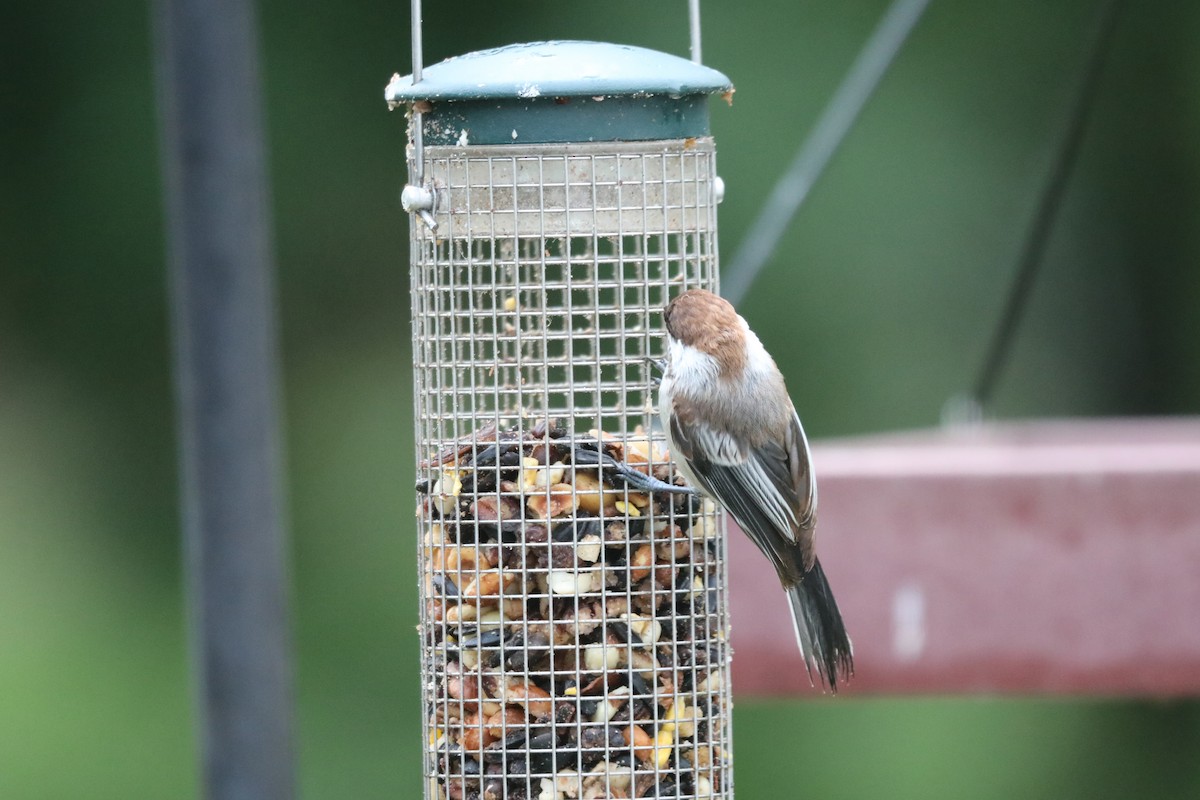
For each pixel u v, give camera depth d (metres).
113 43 21.67
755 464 9.36
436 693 9.59
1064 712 19.14
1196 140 21.94
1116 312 22.34
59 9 21.62
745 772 18.86
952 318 20.38
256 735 6.67
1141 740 19.05
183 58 6.62
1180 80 21.88
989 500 9.92
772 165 20.34
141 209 21.53
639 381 10.18
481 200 9.11
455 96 8.96
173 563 20.95
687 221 9.30
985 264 20.47
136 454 21.38
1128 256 22.30
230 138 6.64
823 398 20.25
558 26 21.36
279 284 21.31
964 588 9.95
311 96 21.58
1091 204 22.17
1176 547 9.80
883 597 10.00
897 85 21.02
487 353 10.45
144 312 21.50
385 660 19.91
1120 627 9.86
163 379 21.50
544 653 9.38
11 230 21.55
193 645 6.71
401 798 19.16
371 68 21.67
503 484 9.43
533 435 9.44
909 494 9.97
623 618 9.40
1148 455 10.55
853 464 10.26
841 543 10.02
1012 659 9.92
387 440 21.03
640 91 9.02
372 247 21.50
